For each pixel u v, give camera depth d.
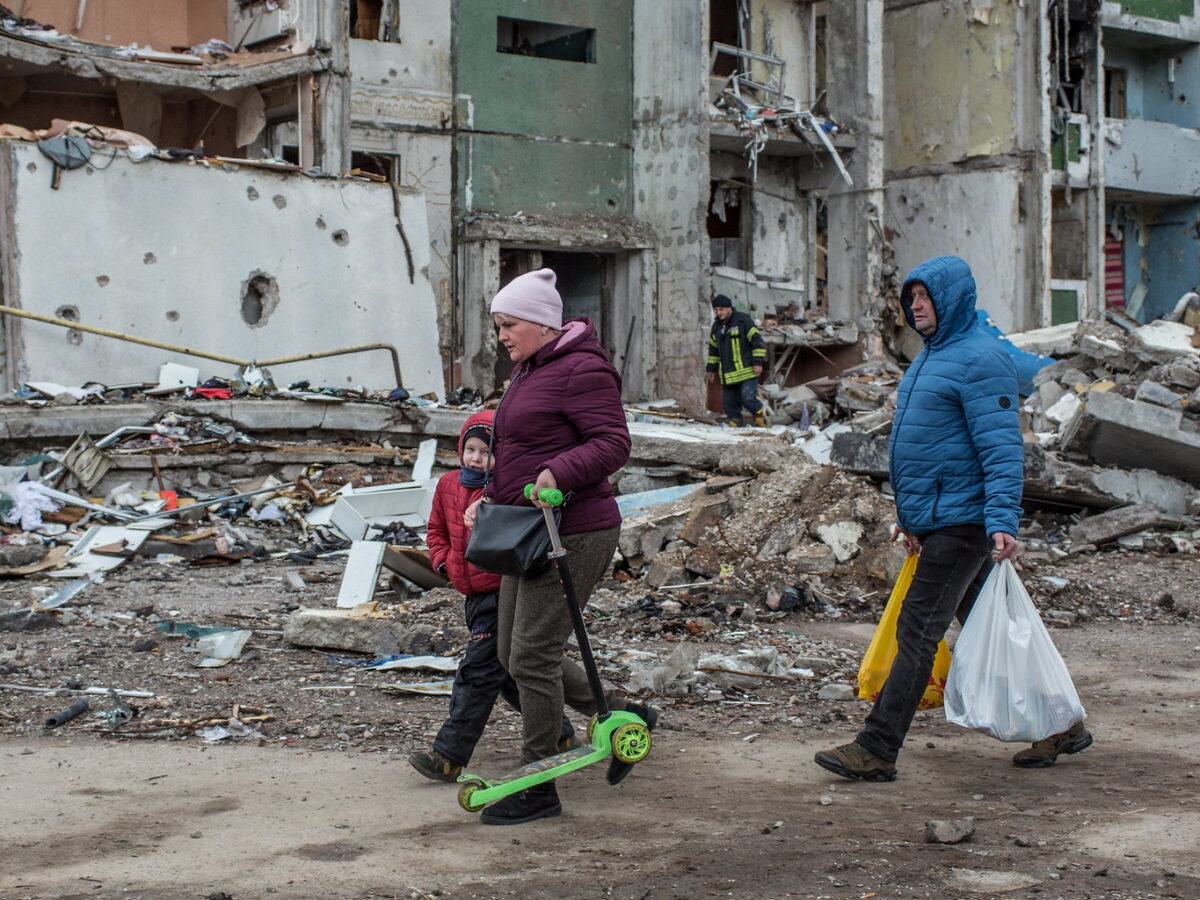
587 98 23.30
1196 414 12.98
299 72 17.83
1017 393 5.14
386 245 17.27
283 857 4.17
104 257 14.94
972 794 4.95
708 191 22.86
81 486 12.62
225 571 10.66
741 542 9.37
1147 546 11.71
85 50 16.94
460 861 4.14
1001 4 26.73
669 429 12.98
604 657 7.32
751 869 4.05
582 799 4.86
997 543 4.99
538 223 22.20
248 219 16.06
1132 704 6.53
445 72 21.73
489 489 4.75
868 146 25.00
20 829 4.44
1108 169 29.80
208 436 13.62
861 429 14.20
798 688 6.80
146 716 6.05
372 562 8.74
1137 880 3.95
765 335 23.77
